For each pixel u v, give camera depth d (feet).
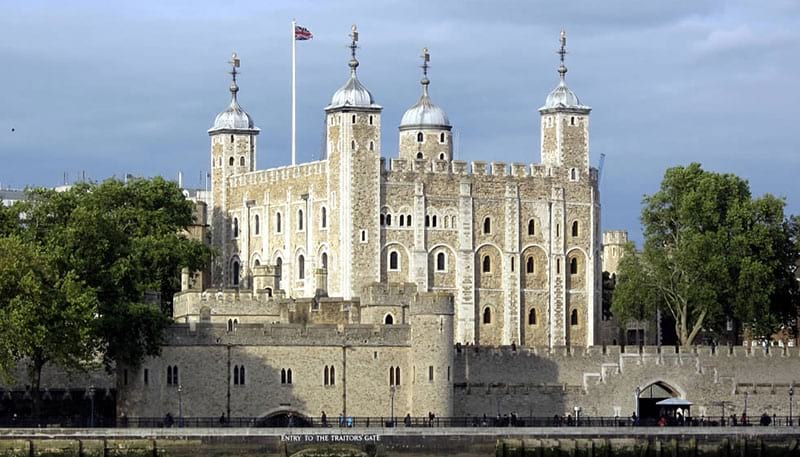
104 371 570.87
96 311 533.14
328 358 554.87
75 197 647.97
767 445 547.90
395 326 560.20
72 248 559.38
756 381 634.84
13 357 512.22
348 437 519.60
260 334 550.77
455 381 598.34
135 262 576.61
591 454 531.91
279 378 551.59
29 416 536.83
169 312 637.71
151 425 526.57
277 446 514.68
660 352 620.90
